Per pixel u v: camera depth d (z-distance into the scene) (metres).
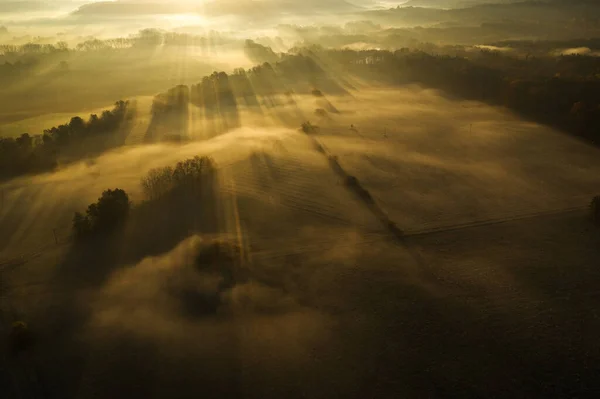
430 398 42.66
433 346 48.25
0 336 50.09
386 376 44.84
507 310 52.94
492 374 45.12
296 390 43.44
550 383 44.22
